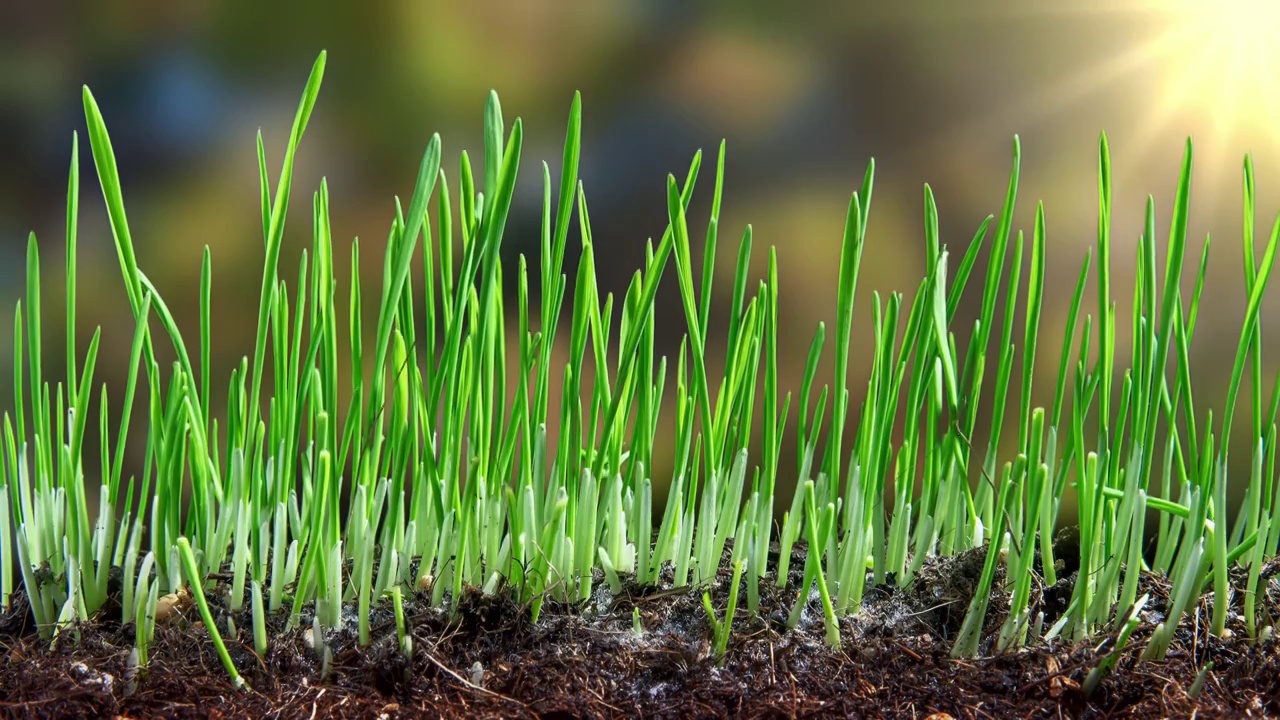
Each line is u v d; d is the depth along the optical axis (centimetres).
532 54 83
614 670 45
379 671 44
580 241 74
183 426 46
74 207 45
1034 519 45
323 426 44
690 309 45
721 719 44
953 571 48
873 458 46
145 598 45
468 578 47
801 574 48
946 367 46
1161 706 44
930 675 45
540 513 47
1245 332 45
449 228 44
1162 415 61
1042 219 44
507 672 45
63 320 67
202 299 46
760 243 75
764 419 46
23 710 43
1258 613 47
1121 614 46
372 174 80
